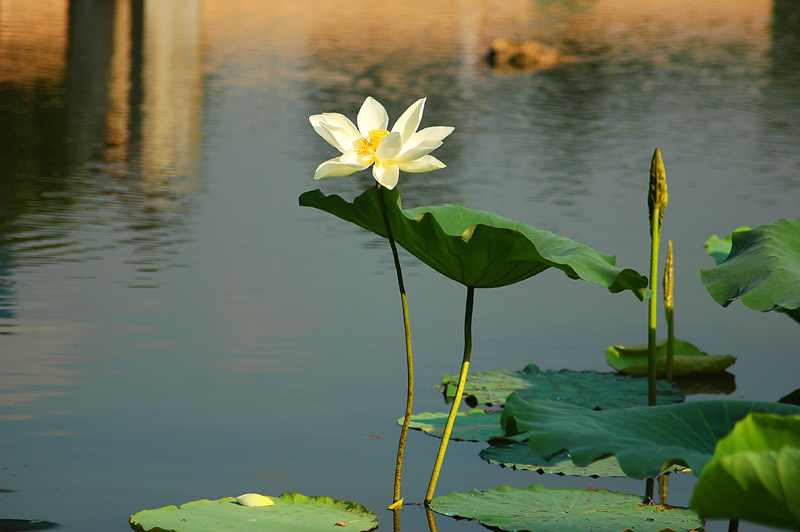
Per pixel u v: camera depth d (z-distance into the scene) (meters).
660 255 9.03
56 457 4.61
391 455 4.81
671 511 4.07
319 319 7.15
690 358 6.23
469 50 30.14
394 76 23.58
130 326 6.76
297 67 24.38
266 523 3.78
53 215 10.12
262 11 40.84
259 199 11.37
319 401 5.53
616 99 21.02
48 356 6.07
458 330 7.03
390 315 7.34
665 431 3.71
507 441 5.04
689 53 29.98
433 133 3.93
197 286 7.86
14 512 3.99
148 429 5.00
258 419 5.22
